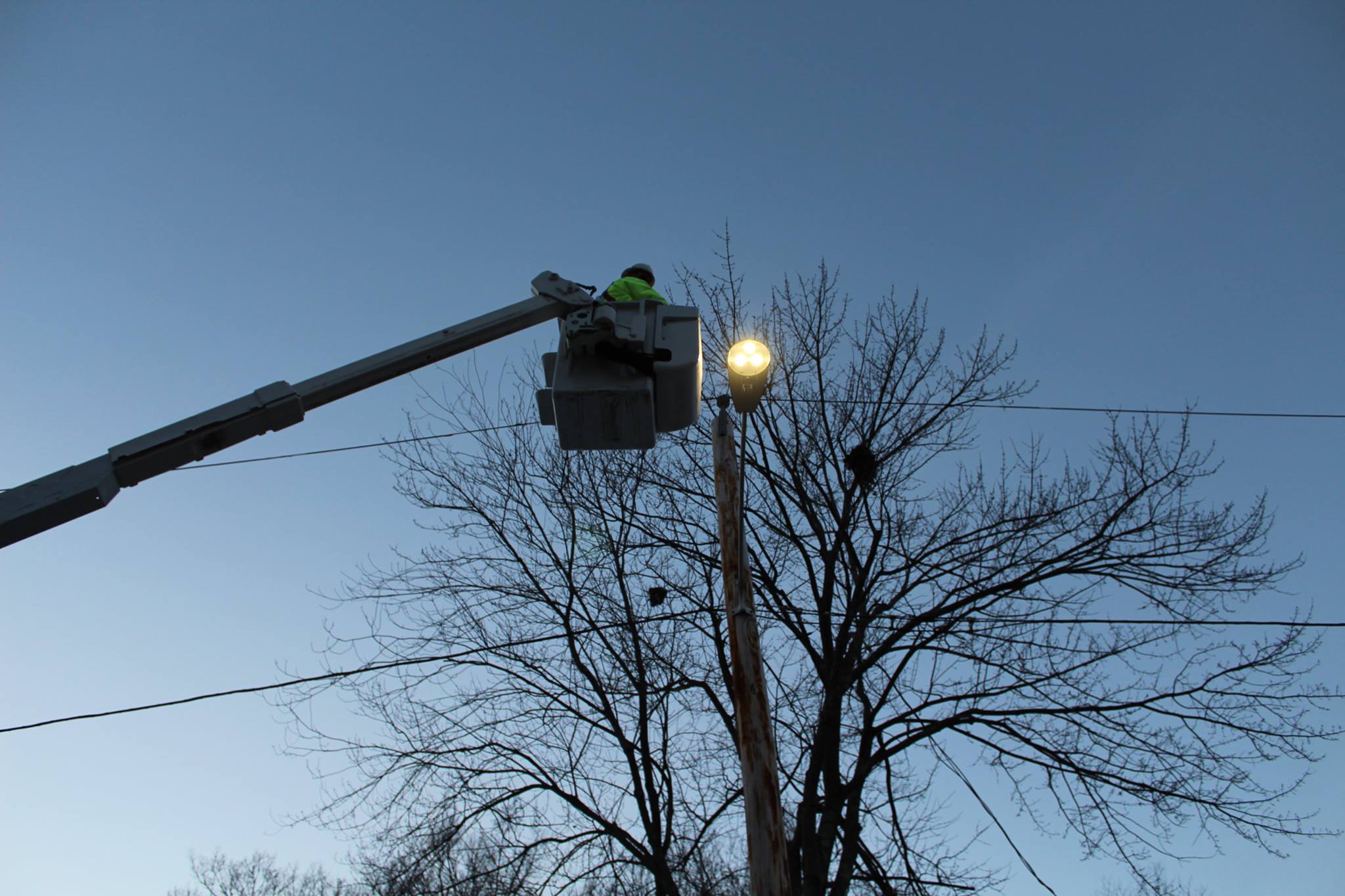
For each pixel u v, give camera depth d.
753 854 4.70
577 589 10.43
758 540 10.80
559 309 4.18
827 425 11.16
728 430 5.97
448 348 3.96
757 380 5.49
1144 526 10.27
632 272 5.18
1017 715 9.43
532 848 9.47
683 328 4.31
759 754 4.96
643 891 9.67
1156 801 9.19
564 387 4.09
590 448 4.34
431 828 9.62
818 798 8.83
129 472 3.54
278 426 3.74
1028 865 9.15
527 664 10.17
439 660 8.78
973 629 9.79
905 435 11.16
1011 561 10.14
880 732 9.36
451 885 9.34
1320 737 9.34
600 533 10.70
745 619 5.36
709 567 10.43
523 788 9.68
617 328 4.12
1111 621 8.67
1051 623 9.06
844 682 9.23
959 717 9.37
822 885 8.30
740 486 5.83
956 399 11.48
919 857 9.09
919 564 10.23
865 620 9.78
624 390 4.07
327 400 3.81
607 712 9.67
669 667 9.70
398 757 9.96
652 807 9.34
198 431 3.59
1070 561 10.23
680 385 4.23
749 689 5.14
